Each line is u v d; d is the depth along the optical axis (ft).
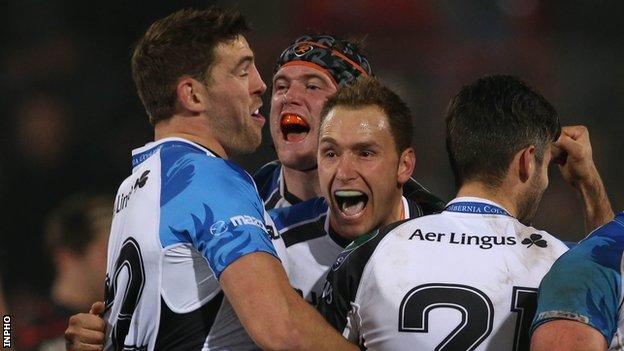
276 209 39.55
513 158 31.73
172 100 34.12
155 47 34.01
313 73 41.04
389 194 35.68
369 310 31.27
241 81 34.35
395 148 35.50
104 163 93.40
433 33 104.27
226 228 30.30
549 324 27.86
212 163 31.96
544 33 104.99
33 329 55.52
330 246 37.93
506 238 31.19
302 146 41.29
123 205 33.68
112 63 97.35
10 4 97.35
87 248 50.93
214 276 31.27
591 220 39.73
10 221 87.15
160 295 31.45
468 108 32.30
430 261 30.96
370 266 31.53
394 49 103.91
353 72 41.65
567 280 28.37
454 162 32.73
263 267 29.78
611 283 28.35
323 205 38.78
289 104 41.19
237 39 34.53
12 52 96.58
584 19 105.29
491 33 104.68
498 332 30.19
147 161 33.53
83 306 52.60
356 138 34.88
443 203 39.14
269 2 101.60
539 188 32.45
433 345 30.30
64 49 97.19
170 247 31.09
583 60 104.42
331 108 35.88
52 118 93.86
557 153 39.55
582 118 102.58
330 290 32.42
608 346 28.07
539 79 104.06
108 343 33.86
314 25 102.58
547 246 31.17
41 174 91.66
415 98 101.81
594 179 39.55
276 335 29.04
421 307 30.50
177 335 31.55
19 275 76.23
